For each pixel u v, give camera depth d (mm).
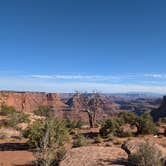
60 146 24516
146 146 15680
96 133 39250
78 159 16734
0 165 20531
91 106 50844
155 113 150875
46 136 17859
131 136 35750
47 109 70750
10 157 23281
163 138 33344
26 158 22719
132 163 15562
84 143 26812
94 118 50562
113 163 15891
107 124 36281
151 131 37062
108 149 17953
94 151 17547
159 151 15750
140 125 37062
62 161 16953
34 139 25969
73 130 42562
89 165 15898
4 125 44219
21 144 30047
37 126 26516
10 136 36281
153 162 14969
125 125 43688
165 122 52531
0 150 27016
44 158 17125
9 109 60750
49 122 19906
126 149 17969
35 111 69750
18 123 45844
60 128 25031
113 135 35781
